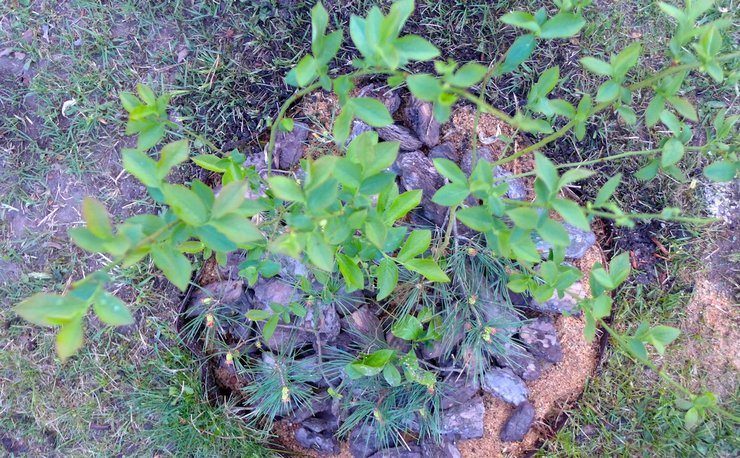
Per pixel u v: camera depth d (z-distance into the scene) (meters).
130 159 1.30
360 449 2.44
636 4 2.55
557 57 2.54
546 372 2.50
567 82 2.54
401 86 2.51
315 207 1.24
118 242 1.12
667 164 1.56
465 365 2.31
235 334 2.46
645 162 2.53
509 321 2.32
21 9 2.57
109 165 2.55
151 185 1.31
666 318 2.53
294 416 2.48
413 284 2.30
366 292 2.43
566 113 1.69
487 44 2.53
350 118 1.44
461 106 2.52
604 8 2.55
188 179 2.54
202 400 2.48
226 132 2.55
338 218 1.37
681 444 2.45
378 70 1.38
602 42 2.54
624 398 2.50
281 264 2.30
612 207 1.44
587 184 2.55
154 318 2.49
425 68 2.55
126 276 2.48
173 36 2.57
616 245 2.55
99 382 2.50
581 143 2.54
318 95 2.54
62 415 2.50
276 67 2.55
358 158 1.39
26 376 2.51
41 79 2.56
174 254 1.26
